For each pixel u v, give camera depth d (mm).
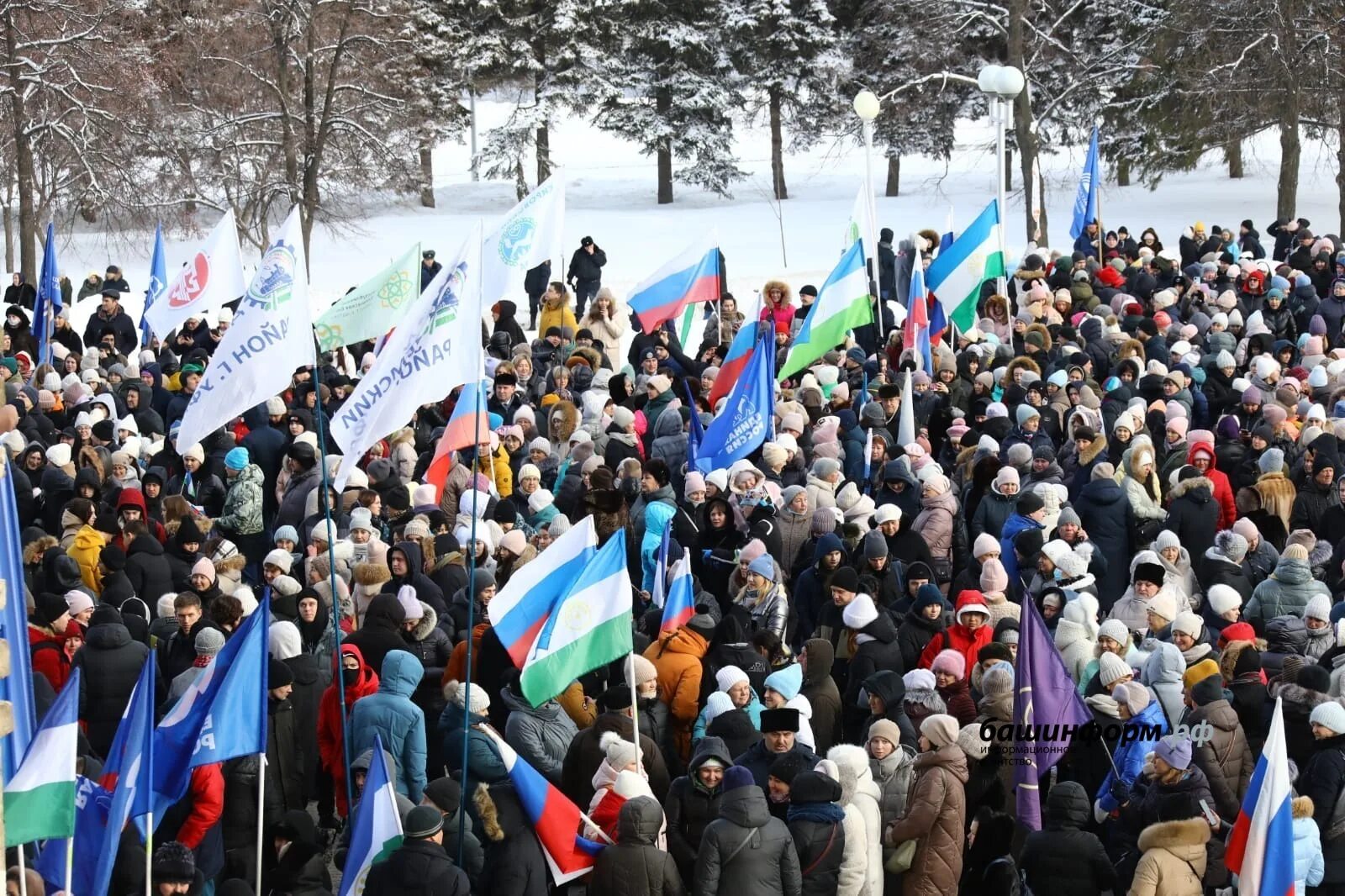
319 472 13438
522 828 7684
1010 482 12266
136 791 7230
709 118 46781
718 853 7406
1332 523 12578
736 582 10969
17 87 33125
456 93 47219
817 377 16422
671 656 9539
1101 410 15273
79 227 40844
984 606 9766
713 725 8773
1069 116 45406
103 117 34375
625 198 48125
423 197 46281
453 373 9453
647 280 18234
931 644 9930
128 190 36812
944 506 12164
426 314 9484
